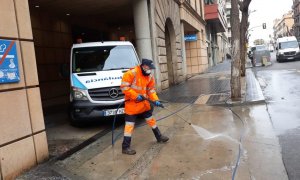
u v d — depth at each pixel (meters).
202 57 31.86
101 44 9.98
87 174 5.32
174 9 20.27
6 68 5.00
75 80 8.74
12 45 5.16
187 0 25.17
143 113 6.84
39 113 5.72
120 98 8.48
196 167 5.32
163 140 6.88
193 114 9.92
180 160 5.71
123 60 9.63
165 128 8.27
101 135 8.01
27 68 5.48
